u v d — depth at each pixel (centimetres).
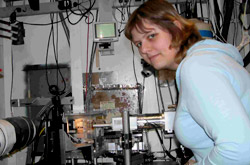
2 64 258
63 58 255
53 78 255
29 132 141
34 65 258
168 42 76
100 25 199
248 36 169
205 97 59
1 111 250
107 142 188
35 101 213
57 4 231
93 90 234
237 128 55
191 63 64
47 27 260
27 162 175
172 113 164
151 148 228
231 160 56
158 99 234
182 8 237
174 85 231
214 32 204
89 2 227
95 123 179
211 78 60
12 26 235
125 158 142
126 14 246
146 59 85
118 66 241
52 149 147
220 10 233
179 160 174
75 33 230
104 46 206
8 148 120
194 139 75
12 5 262
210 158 63
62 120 155
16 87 258
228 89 58
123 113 144
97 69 243
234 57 74
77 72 228
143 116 169
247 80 67
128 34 84
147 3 76
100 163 213
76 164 190
